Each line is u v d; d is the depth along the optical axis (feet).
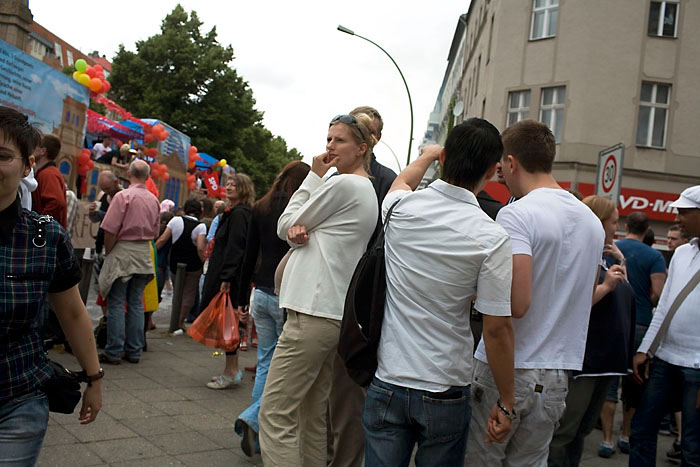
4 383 6.51
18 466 6.63
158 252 30.50
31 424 6.72
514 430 8.93
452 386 7.76
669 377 12.57
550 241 8.81
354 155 11.12
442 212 7.86
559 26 66.80
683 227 12.62
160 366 21.38
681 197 12.62
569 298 9.00
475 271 7.61
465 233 7.64
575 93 65.36
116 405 16.20
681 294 12.51
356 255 10.73
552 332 8.91
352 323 8.11
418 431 7.95
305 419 11.35
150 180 43.21
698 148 65.10
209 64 131.85
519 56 69.56
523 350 8.86
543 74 67.67
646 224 20.07
